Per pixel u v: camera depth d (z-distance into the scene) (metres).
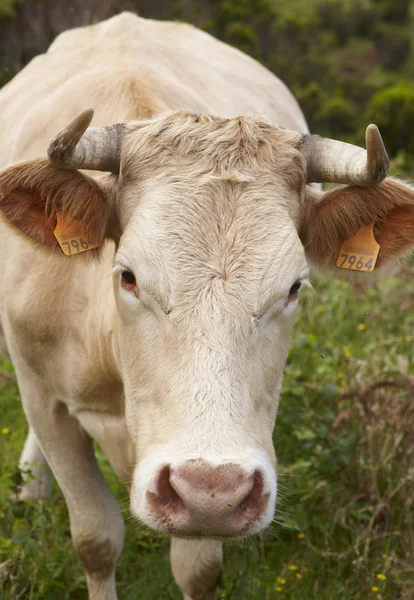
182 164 3.62
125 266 3.55
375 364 6.76
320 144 3.83
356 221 3.89
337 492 5.42
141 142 3.69
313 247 4.01
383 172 3.57
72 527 4.58
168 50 5.63
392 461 5.54
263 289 3.43
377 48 20.36
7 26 9.17
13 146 4.95
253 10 15.56
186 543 4.40
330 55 19.00
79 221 3.81
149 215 3.53
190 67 5.64
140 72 4.87
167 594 4.75
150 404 3.48
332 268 4.04
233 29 13.87
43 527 4.82
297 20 16.77
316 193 3.95
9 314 4.52
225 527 3.17
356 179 3.67
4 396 6.67
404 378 6.34
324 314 7.69
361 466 5.46
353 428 5.72
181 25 6.73
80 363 4.30
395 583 4.84
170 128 3.71
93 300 4.20
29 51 9.25
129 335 3.63
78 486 4.58
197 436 3.20
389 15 21.94
